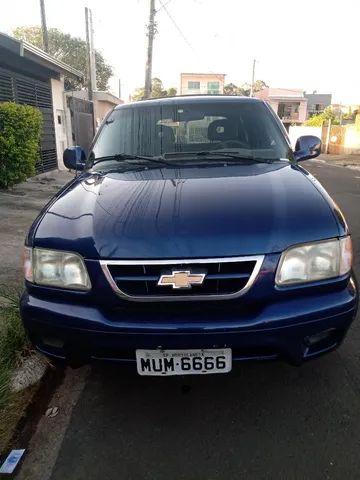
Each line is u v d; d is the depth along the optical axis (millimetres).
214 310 2031
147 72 18797
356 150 24016
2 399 2324
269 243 2012
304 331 2057
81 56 31922
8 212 6789
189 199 2293
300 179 2609
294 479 1925
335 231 2129
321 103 61062
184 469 2002
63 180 11367
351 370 2719
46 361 2793
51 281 2160
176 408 2420
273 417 2322
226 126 3334
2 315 3127
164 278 1969
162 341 1998
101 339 2047
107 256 2020
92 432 2262
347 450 2084
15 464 2043
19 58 10172
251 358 2086
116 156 3178
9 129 8156
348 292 2150
